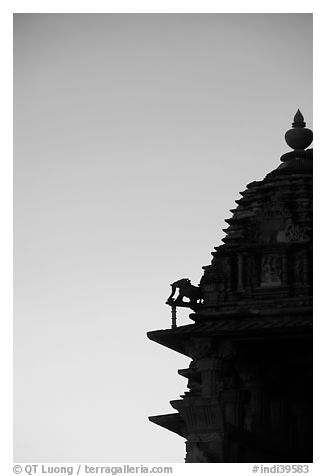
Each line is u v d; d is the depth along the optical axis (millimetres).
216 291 84250
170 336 83438
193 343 83375
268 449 82938
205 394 82688
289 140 87625
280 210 84812
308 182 85500
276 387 84375
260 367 84188
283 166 86812
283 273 83562
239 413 83062
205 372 82938
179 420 86375
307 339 83188
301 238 84000
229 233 85688
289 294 83250
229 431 82188
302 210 84688
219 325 82875
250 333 82438
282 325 81688
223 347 83000
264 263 84125
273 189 85500
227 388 83062
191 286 84562
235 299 83812
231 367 83562
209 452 81938
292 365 84375
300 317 82250
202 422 82625
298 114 87875
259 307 83125
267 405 83938
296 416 84062
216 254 85062
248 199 86062
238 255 84438
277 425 83938
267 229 84812
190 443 82625
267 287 83562
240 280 84062
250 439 82375
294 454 83500
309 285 83312
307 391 84375
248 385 83562
